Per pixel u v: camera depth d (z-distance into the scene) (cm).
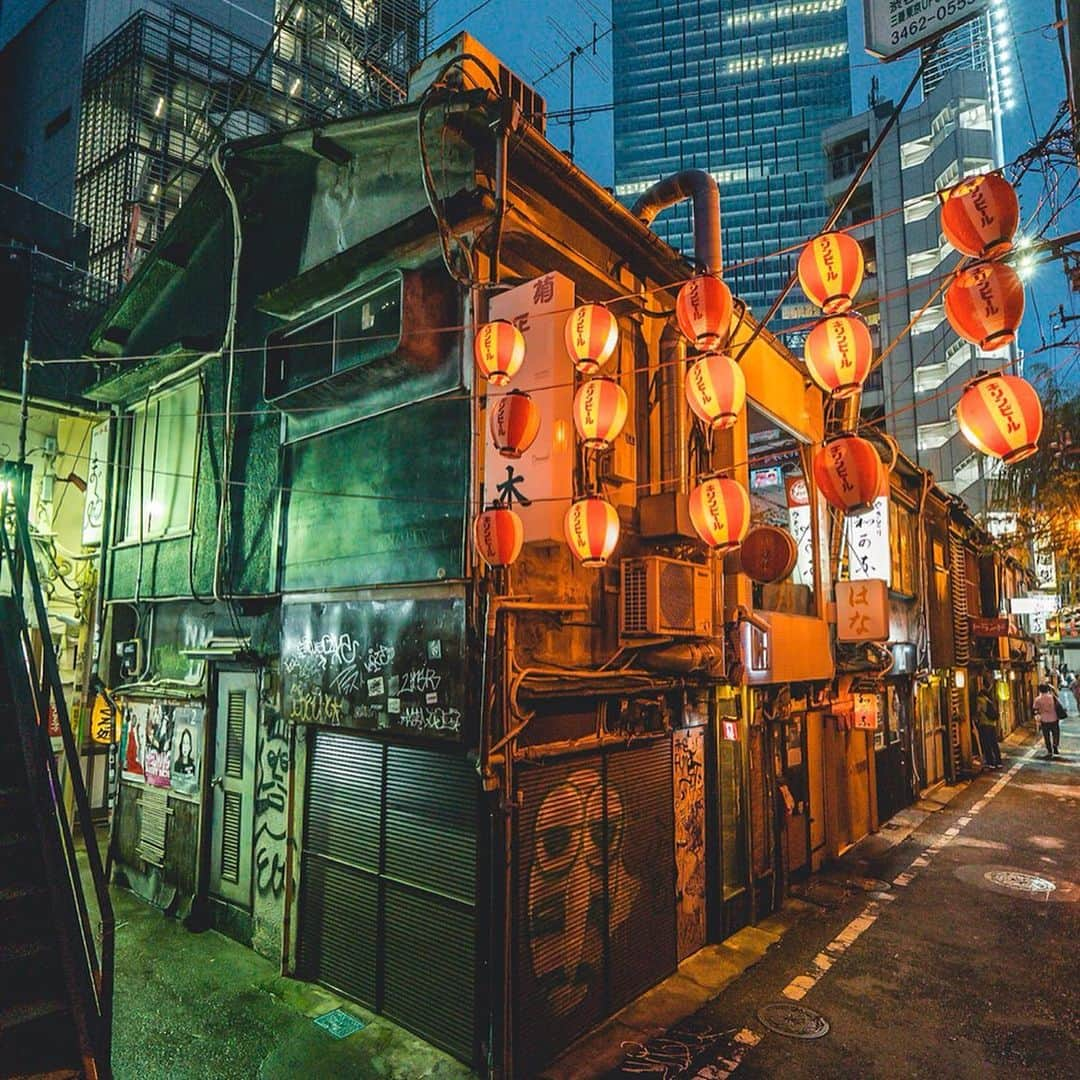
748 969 797
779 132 9900
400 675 648
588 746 684
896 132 4866
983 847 1292
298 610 774
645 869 755
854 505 580
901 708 1662
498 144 624
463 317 658
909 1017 697
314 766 774
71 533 1261
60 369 1534
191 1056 612
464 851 620
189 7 2256
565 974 643
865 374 555
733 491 664
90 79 2178
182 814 930
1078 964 815
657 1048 641
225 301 983
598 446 598
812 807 1160
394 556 688
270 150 850
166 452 1062
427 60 784
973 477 4209
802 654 1041
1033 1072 612
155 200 1939
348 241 810
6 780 577
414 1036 641
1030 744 2692
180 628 998
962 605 2216
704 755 878
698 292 591
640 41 10500
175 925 879
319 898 745
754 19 10119
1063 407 2259
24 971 466
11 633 662
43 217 1816
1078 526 2384
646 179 10269
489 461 618
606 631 734
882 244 4844
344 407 767
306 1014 677
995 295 461
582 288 748
